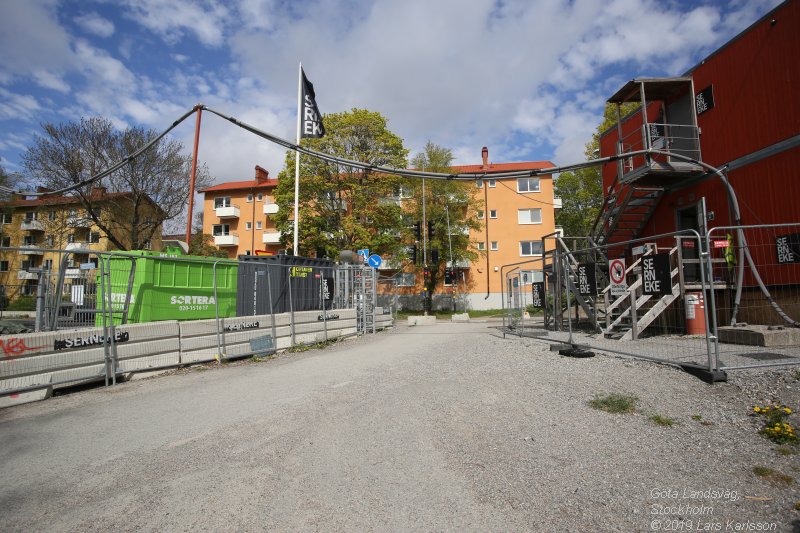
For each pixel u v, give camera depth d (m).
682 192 13.88
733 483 3.70
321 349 12.42
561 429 5.06
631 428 4.98
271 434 5.20
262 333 11.23
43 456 4.70
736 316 10.36
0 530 3.26
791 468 3.91
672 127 14.30
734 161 11.93
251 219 50.00
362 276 16.61
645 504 3.41
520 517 3.30
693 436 4.68
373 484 3.88
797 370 6.29
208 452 4.70
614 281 9.62
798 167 10.31
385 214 33.22
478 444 4.76
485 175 11.95
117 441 5.10
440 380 7.75
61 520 3.38
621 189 14.88
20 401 6.84
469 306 42.56
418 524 3.22
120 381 8.41
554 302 13.23
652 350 8.27
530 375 7.66
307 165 30.89
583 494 3.60
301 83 18.20
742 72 11.73
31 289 10.56
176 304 11.59
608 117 33.91
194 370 9.40
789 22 10.52
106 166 28.08
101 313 9.02
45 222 33.12
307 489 3.81
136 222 29.84
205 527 3.23
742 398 5.63
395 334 16.59
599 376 7.13
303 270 14.09
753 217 11.40
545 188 42.75
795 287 10.02
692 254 11.63
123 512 3.48
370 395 6.86
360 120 30.97
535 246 42.34
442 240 38.28
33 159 27.34
